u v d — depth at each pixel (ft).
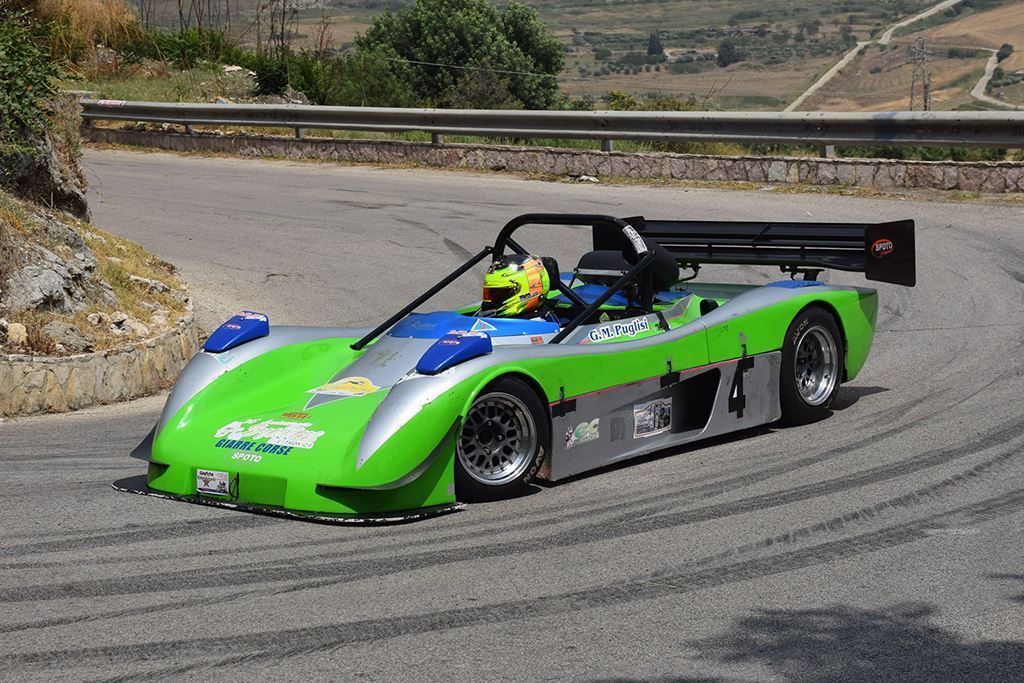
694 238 27.07
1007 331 30.89
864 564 16.07
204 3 108.37
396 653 13.55
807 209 47.37
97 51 92.99
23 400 28.84
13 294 31.12
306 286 43.06
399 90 96.37
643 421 21.97
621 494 19.84
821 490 19.56
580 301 22.77
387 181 62.18
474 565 16.47
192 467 20.07
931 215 45.16
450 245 47.29
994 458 20.84
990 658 13.04
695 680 12.67
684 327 22.77
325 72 94.48
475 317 21.89
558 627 14.21
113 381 31.04
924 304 34.58
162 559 17.01
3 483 21.76
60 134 42.63
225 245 49.29
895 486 19.56
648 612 14.61
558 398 20.38
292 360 22.61
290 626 14.40
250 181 64.18
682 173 56.34
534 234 47.55
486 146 63.41
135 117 79.15
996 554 16.29
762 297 24.22
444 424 18.78
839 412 25.25
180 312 37.22
